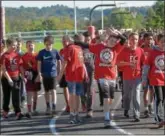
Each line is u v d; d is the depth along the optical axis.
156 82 10.11
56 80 11.98
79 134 9.69
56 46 35.09
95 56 10.52
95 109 12.85
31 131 10.08
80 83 10.93
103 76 10.38
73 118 10.91
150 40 11.97
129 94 11.23
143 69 10.26
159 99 10.15
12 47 11.44
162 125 10.14
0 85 12.66
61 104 13.97
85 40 11.68
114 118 11.38
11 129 10.32
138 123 10.72
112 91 10.45
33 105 12.19
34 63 11.86
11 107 12.91
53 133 9.85
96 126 10.49
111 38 10.41
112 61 10.40
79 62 10.91
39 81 11.84
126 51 10.95
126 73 11.02
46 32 42.84
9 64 11.42
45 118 11.63
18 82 11.49
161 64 10.07
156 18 54.06
